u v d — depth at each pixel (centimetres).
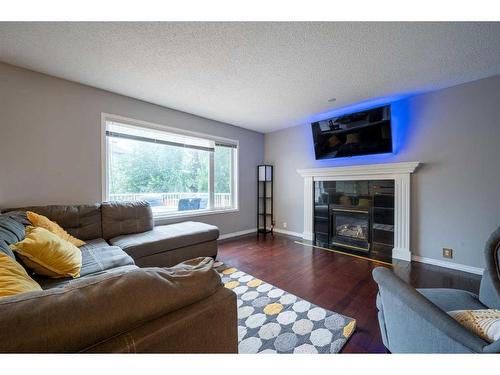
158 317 62
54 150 234
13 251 124
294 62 202
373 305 181
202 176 380
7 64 206
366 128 320
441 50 184
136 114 291
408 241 285
